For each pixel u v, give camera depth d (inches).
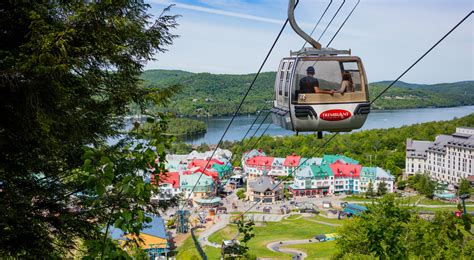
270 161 5590.6
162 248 2158.0
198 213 3732.8
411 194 4699.8
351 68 538.6
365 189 4960.6
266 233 3132.4
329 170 5044.3
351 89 536.7
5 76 417.1
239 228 626.5
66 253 568.7
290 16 475.8
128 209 302.4
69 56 470.0
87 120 559.5
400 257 528.7
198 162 5103.3
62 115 491.5
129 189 279.1
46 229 539.5
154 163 297.6
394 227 550.6
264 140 7096.5
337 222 3481.8
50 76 446.3
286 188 5049.2
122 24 523.5
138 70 628.1
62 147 519.8
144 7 605.3
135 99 590.2
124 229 277.6
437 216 397.1
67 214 542.6
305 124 538.3
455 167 5393.7
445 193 4468.5
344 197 4739.2
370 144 6791.3
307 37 540.1
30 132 463.2
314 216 3737.7
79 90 552.4
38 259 501.7
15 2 464.4
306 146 6702.8
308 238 2947.8
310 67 531.5
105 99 597.6
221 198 4549.7
